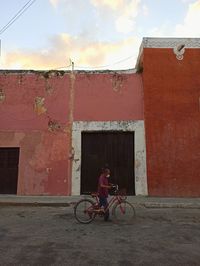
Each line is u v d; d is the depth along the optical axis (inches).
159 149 622.2
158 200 551.2
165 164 617.3
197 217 411.2
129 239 291.1
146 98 639.1
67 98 658.8
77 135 642.8
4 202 521.3
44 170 633.0
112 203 393.4
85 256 239.3
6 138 646.5
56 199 561.0
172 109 634.8
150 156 620.1
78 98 657.6
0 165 641.0
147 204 507.8
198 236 305.0
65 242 278.8
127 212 392.8
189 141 625.0
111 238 294.2
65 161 635.5
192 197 602.2
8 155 645.9
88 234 310.0
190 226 352.2
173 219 394.9
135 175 622.5
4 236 300.0
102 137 649.0
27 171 633.6
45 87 663.8
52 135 645.3
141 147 631.2
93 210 370.0
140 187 617.0
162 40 658.2
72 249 257.1
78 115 650.8
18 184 628.4
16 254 242.5
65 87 663.1
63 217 404.2
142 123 639.8
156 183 610.5
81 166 636.7
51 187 626.5
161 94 639.8
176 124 630.5
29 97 660.7
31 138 645.3
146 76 645.3
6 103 659.4
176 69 647.8
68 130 645.9
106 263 223.6
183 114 633.6
